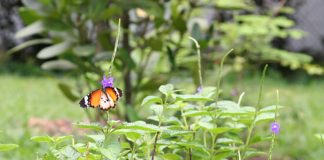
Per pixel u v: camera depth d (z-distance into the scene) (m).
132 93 9.16
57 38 8.88
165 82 8.85
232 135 4.96
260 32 10.48
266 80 22.94
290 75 24.92
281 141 12.09
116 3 8.57
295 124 14.84
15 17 25.22
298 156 12.05
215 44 9.88
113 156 3.77
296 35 11.09
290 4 17.45
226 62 10.15
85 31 8.74
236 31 10.59
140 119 7.27
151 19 9.38
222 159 4.60
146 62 9.16
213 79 9.73
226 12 12.62
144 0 8.51
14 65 25.08
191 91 9.38
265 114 4.53
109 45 8.73
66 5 8.34
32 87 21.20
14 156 9.99
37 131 12.02
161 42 8.66
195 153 4.65
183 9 9.45
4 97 18.83
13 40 25.45
